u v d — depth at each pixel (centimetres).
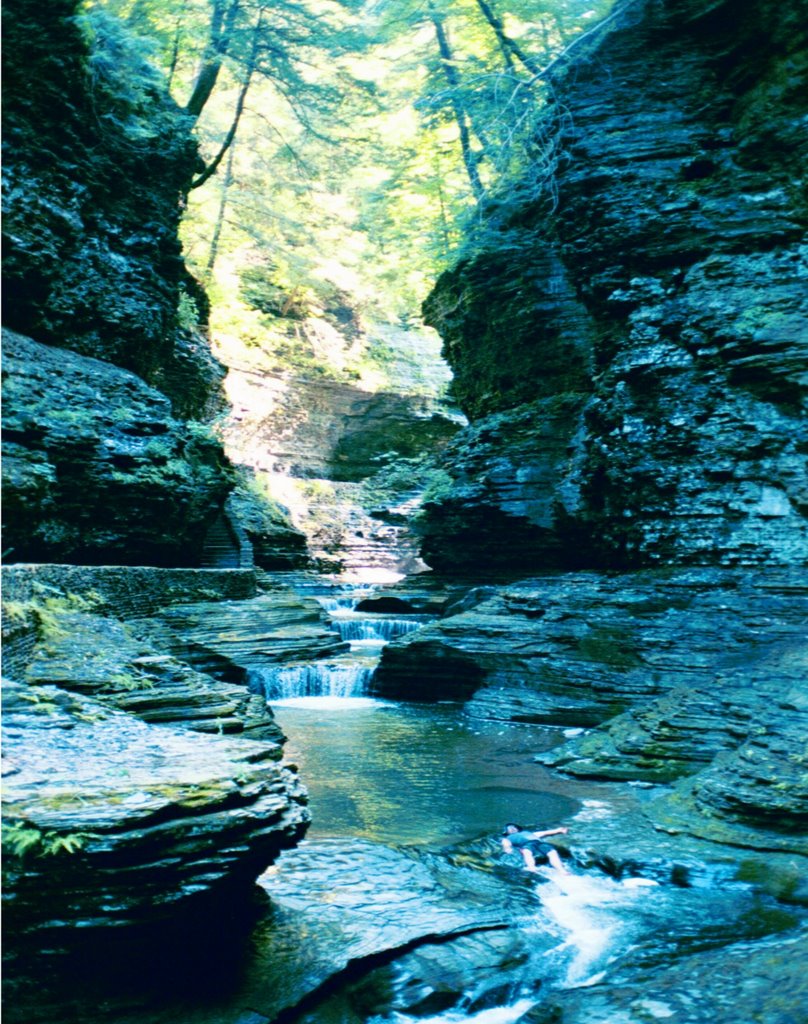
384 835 829
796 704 989
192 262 3322
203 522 2012
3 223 1595
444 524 2347
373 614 2353
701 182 1836
